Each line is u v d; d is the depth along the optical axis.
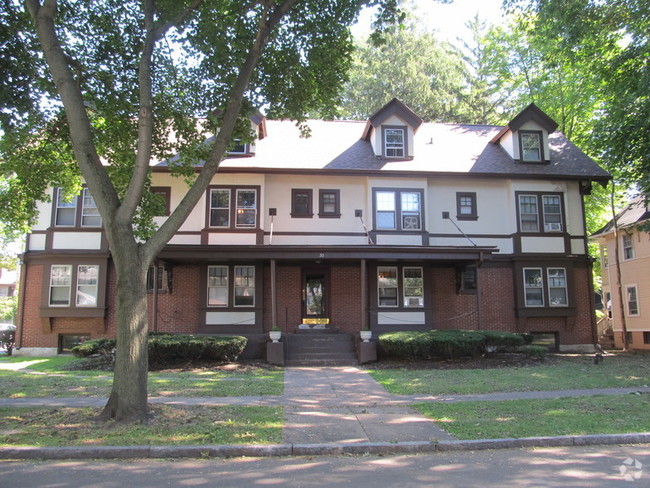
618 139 16.50
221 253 15.80
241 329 17.48
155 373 13.40
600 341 24.06
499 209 19.33
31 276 17.73
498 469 5.76
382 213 18.39
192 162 12.71
